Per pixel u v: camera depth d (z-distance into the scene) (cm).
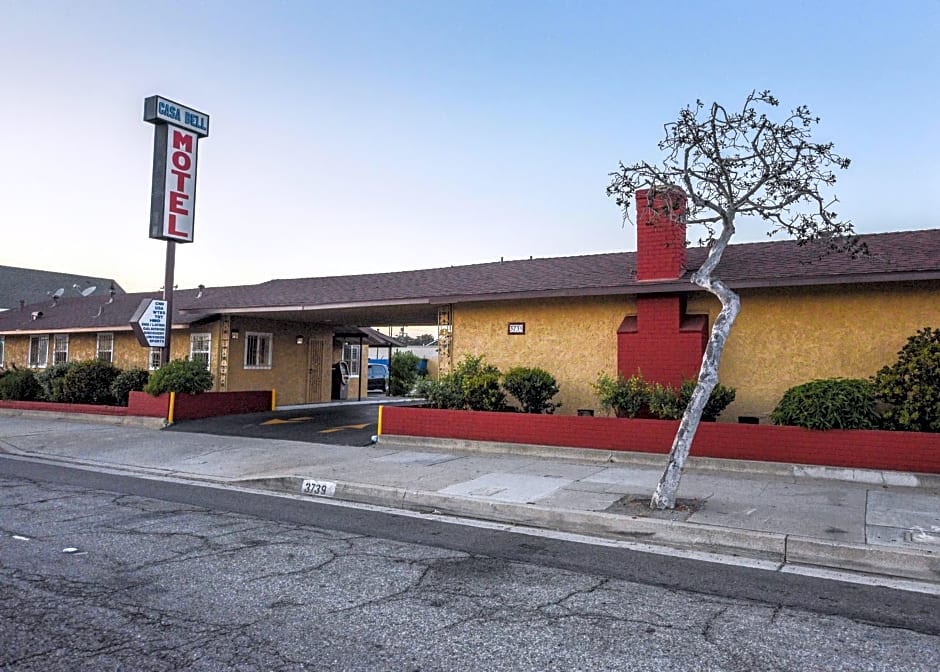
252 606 519
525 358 1488
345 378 2672
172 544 703
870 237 1334
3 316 3117
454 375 1441
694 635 473
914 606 545
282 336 2292
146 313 1827
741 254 1412
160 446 1450
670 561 673
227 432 1620
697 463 1109
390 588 569
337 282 2102
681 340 1264
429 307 1708
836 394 1027
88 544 698
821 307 1195
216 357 2088
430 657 431
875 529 732
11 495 977
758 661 431
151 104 1794
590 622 496
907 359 1016
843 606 542
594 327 1417
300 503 950
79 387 1998
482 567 638
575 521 817
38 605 517
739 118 868
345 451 1335
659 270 1295
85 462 1334
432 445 1364
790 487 960
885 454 983
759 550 709
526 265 1755
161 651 434
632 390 1219
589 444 1216
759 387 1235
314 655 431
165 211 1828
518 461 1205
